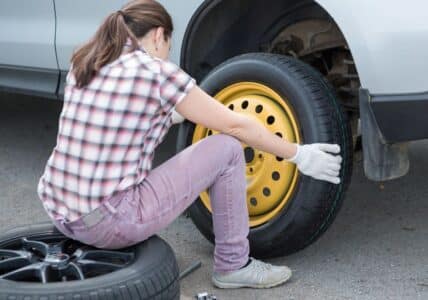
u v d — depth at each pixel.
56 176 2.72
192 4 3.60
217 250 3.10
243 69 3.35
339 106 3.22
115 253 2.79
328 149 3.04
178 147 3.55
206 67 3.89
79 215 2.67
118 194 2.65
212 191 2.98
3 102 6.69
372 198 4.24
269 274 3.13
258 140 2.85
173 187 2.77
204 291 3.15
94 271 2.74
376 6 2.98
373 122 3.07
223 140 2.88
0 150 5.38
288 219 3.17
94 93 2.63
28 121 6.10
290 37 3.91
